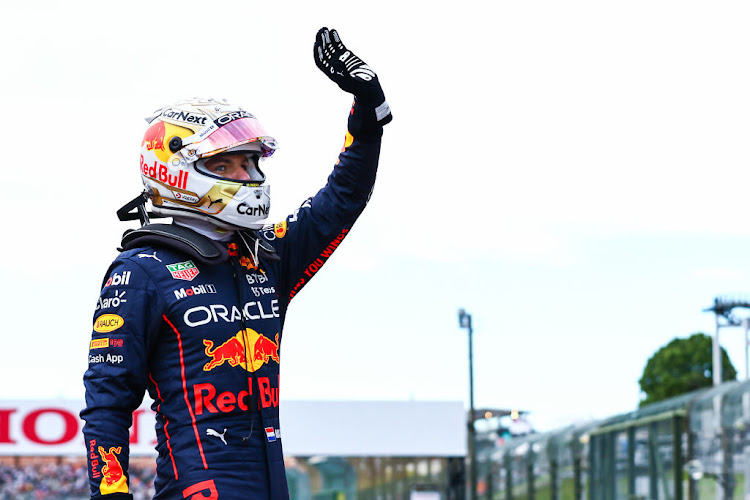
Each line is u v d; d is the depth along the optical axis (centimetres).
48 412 7219
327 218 1162
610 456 6075
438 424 7650
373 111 1141
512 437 10212
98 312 1052
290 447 7562
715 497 4725
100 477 1022
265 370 1060
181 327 1033
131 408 1048
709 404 4803
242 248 1099
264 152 1112
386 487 8000
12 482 8244
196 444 1020
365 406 7619
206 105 1095
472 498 10625
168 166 1076
